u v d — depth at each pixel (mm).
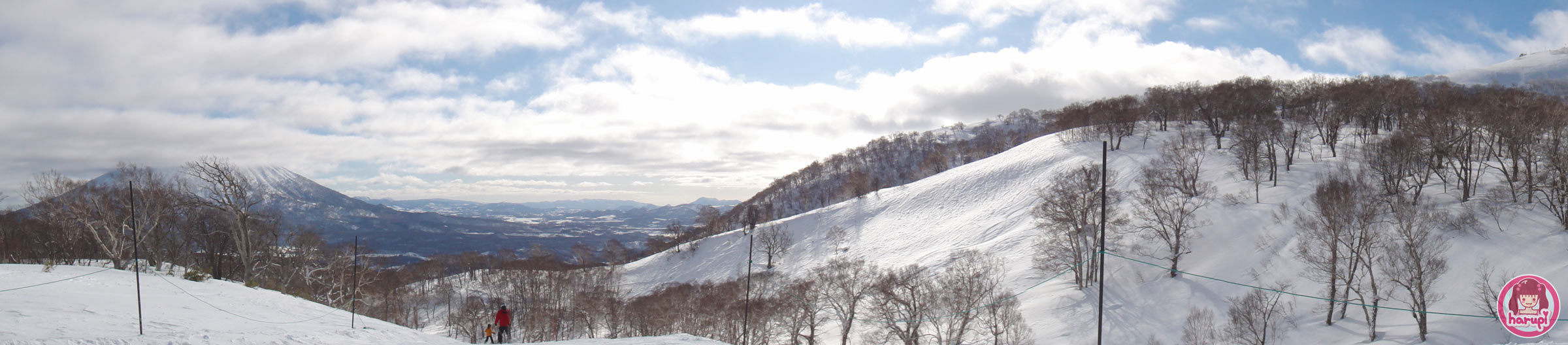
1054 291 101875
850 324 85875
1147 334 81750
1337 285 78750
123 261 74625
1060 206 109562
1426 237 77438
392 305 123500
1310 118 185125
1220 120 199875
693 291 142750
